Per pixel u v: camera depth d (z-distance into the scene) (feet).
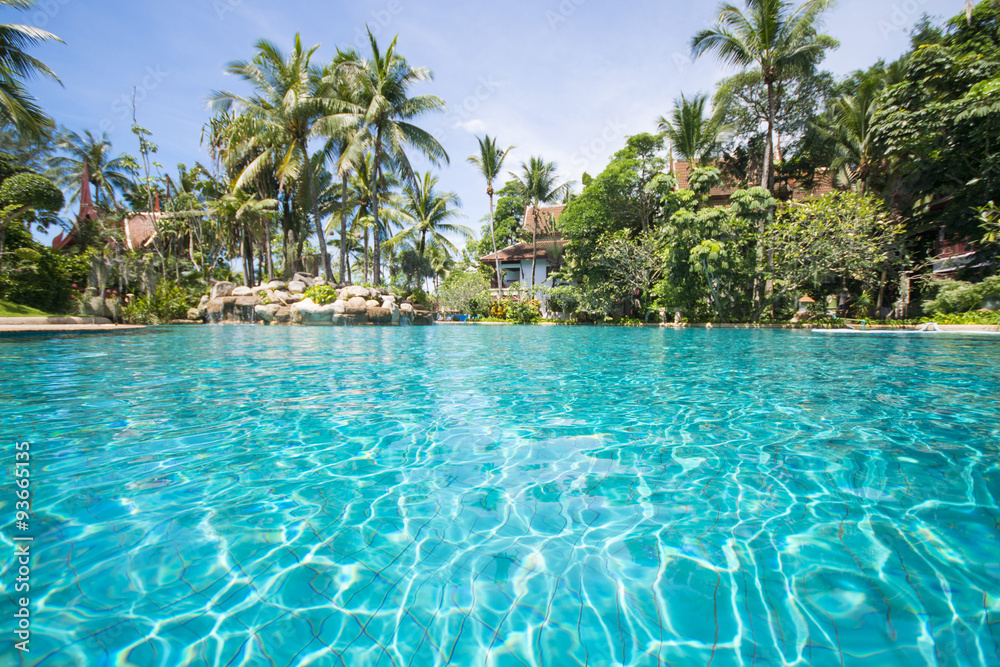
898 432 9.88
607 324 70.23
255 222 68.80
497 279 93.71
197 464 8.05
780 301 59.11
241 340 33.27
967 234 47.21
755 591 4.62
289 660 3.78
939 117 43.04
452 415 11.55
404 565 5.12
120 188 87.97
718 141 65.77
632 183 66.18
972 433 9.75
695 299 58.08
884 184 56.59
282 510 6.40
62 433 9.69
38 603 4.42
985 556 5.18
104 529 5.80
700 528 5.90
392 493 6.97
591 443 9.34
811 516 6.17
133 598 4.52
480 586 4.77
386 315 60.59
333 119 62.08
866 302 56.29
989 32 47.34
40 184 40.06
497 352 26.37
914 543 5.48
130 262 55.72
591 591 4.66
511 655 3.86
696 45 56.54
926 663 3.70
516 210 114.83
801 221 49.44
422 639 4.03
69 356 22.03
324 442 9.36
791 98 60.03
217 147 77.92
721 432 10.02
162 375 17.03
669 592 4.64
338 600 4.54
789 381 16.26
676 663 3.72
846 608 4.37
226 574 4.92
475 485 7.28
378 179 83.82
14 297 40.47
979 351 24.58
